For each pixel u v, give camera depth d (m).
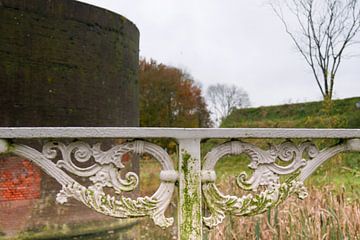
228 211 2.23
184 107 28.86
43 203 9.57
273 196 2.27
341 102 16.95
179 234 2.15
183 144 2.14
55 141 2.08
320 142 4.43
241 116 22.23
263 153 2.25
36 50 9.84
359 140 2.32
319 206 3.76
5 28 9.45
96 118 10.83
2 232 8.98
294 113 20.09
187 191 2.13
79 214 10.12
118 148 2.12
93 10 10.91
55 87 10.06
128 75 12.20
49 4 10.12
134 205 2.14
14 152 2.05
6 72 9.40
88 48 10.75
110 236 10.62
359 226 3.62
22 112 9.54
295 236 3.58
